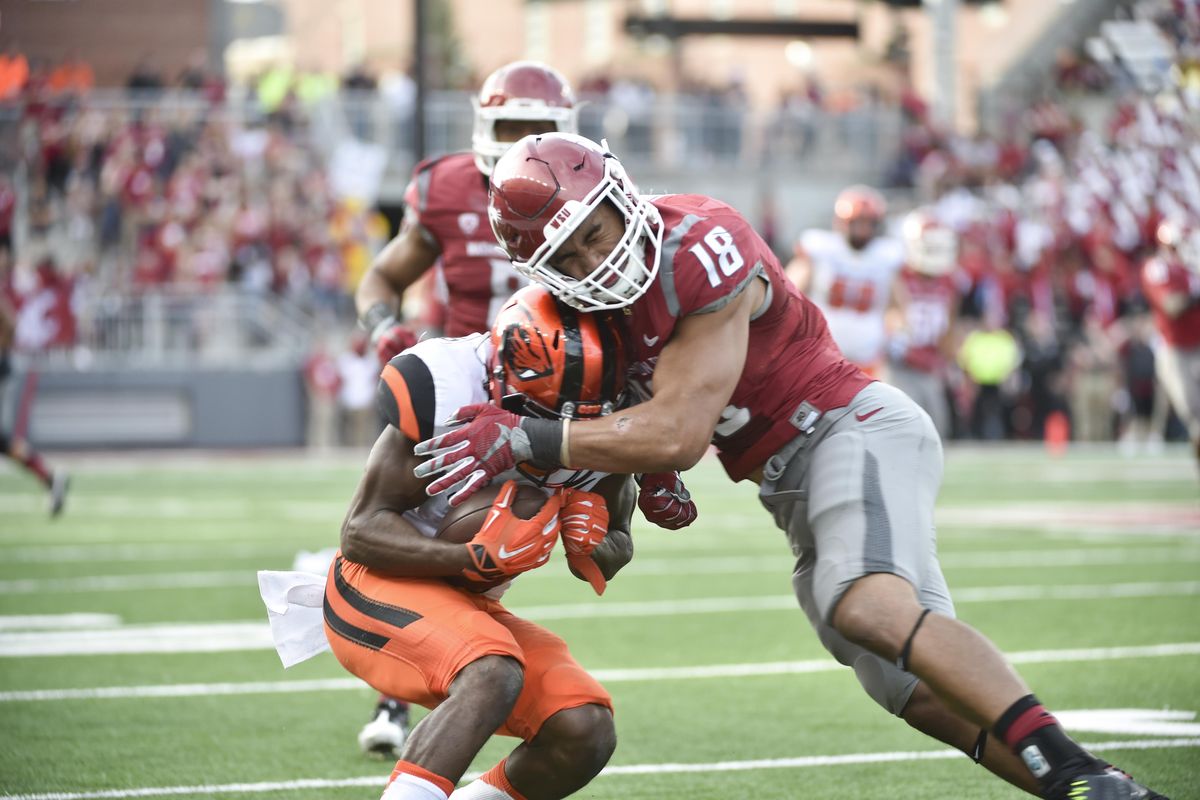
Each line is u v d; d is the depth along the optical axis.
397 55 146.25
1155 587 27.75
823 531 11.43
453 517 11.34
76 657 21.48
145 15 134.12
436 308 26.58
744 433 12.03
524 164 11.10
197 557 32.28
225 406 66.81
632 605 26.34
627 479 12.19
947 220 77.06
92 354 65.81
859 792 14.45
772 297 11.80
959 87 102.12
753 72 129.12
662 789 14.59
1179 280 34.22
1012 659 20.72
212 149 73.69
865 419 11.72
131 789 14.60
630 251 11.05
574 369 11.05
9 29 130.62
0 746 16.31
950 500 45.34
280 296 69.31
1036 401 72.81
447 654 10.81
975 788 14.56
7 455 35.75
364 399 67.12
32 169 70.62
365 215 73.94
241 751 16.17
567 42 140.88
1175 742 15.94
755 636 23.23
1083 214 75.88
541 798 11.50
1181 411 34.97
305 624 12.36
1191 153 35.53
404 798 10.27
